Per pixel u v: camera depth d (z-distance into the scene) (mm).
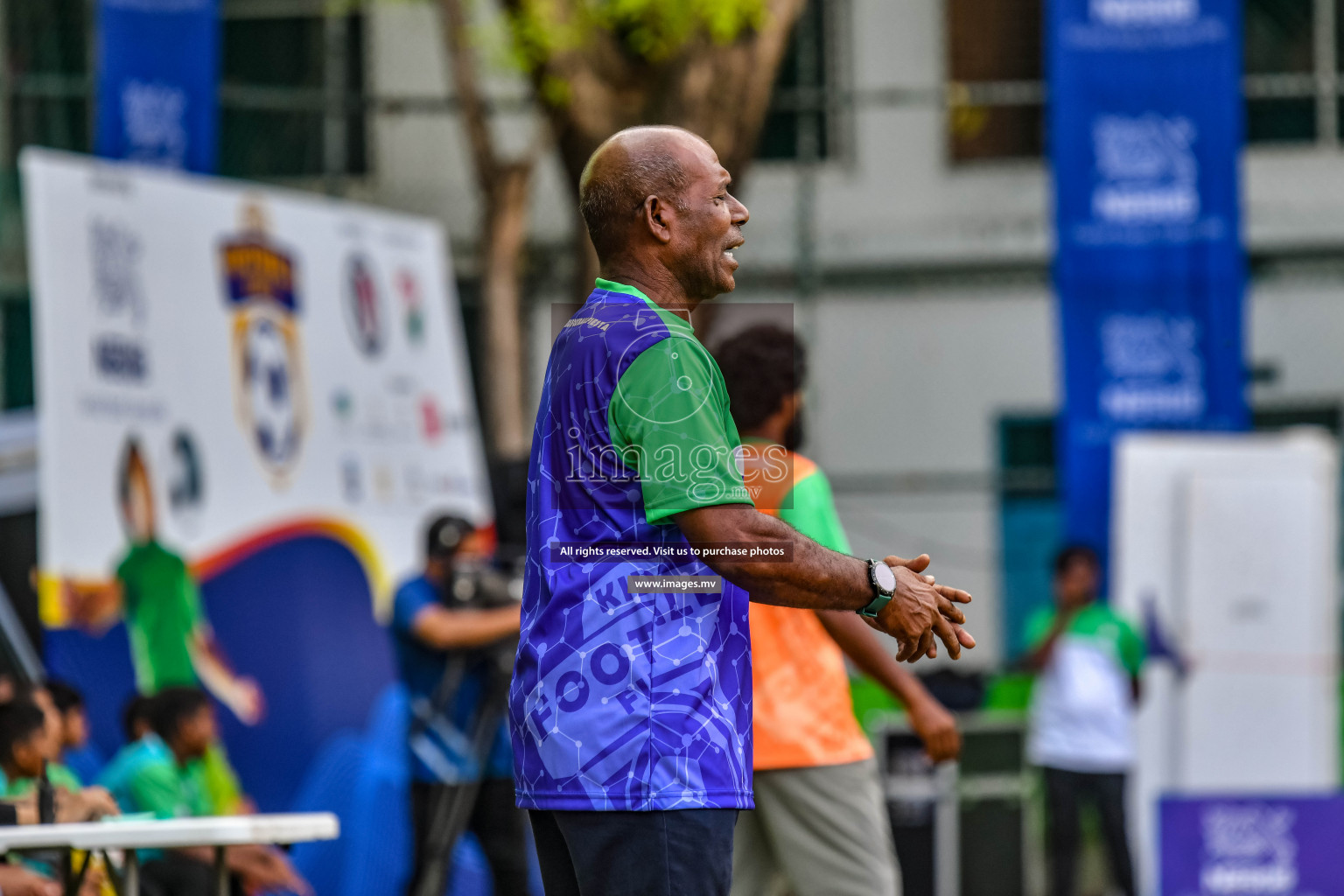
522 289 33438
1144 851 27594
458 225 35906
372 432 25594
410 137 36031
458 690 21094
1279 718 27656
